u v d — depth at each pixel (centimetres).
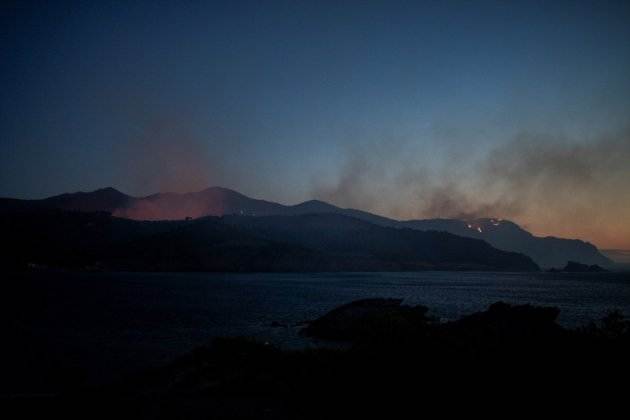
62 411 1088
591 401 898
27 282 12575
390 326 1605
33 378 2061
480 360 1148
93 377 2091
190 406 1124
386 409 1004
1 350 2750
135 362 2433
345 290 10269
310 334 3431
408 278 19088
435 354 1239
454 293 9538
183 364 1708
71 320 4359
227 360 1670
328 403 1098
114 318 4544
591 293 9900
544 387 973
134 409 1102
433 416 937
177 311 5288
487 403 951
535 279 19938
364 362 1330
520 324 2167
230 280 15562
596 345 1142
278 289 10512
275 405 1124
